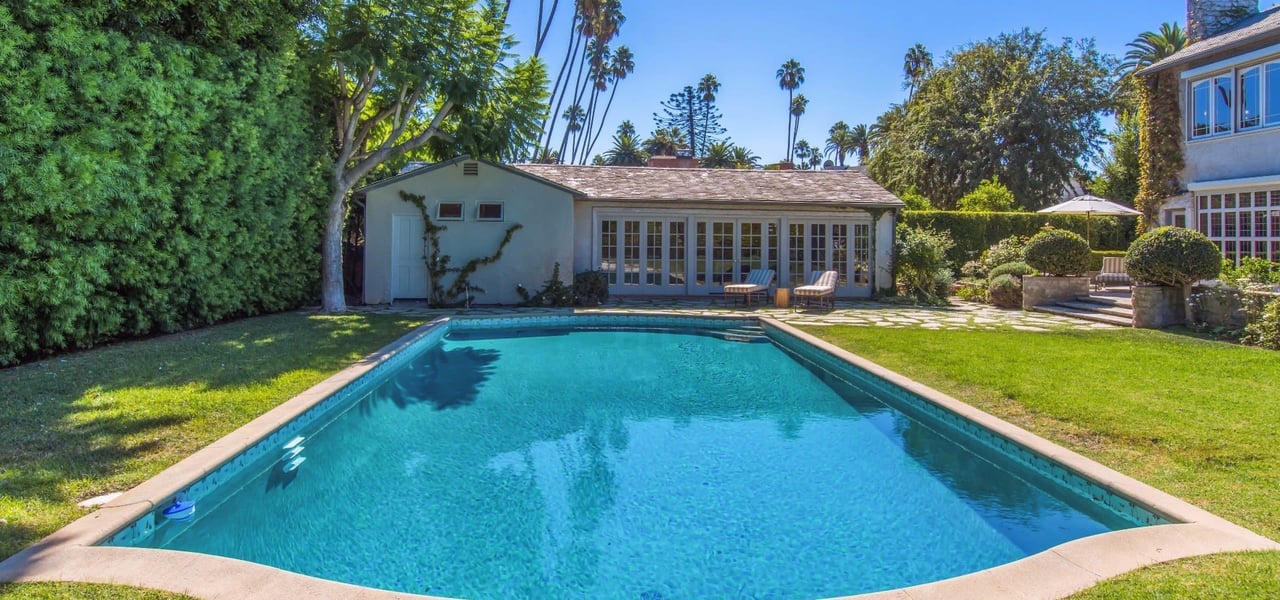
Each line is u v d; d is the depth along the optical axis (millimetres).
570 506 4457
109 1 7996
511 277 16078
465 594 3363
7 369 7148
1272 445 4609
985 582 2693
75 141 7488
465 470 5180
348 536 3998
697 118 63938
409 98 14836
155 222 9211
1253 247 14531
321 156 13789
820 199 17688
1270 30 13523
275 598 2529
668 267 18094
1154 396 6074
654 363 9789
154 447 4512
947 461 5410
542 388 8070
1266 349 8789
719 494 4695
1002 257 18219
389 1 13000
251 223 11641
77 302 7902
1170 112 16609
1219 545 2986
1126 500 3799
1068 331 10867
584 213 17781
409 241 16234
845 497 4629
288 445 5406
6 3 6672
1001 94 31562
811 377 8789
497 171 16016
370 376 7668
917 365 7832
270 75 11352
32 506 3479
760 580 3506
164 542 3713
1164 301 11156
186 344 9031
